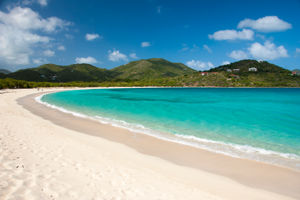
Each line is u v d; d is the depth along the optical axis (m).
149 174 6.35
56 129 12.34
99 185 5.01
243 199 5.23
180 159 8.12
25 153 6.78
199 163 7.75
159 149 9.32
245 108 27.77
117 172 6.12
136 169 6.69
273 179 6.53
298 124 16.20
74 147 8.55
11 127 11.13
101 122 15.49
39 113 18.73
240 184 6.13
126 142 10.32
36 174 5.15
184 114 21.09
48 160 6.40
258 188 5.92
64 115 18.14
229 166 7.52
